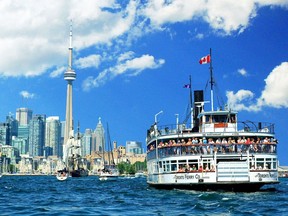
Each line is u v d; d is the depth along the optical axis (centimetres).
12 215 5972
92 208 6881
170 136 9350
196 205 6781
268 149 9006
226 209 6381
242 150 8888
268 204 7012
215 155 8825
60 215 5947
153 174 10494
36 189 14238
